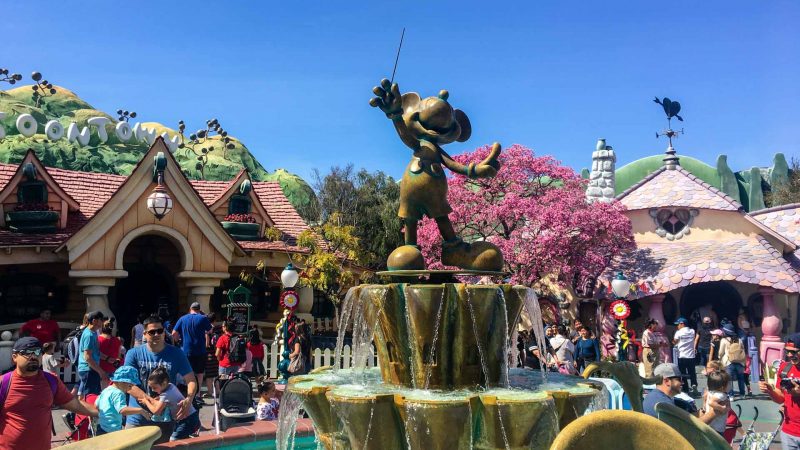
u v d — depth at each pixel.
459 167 6.30
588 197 30.44
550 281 26.33
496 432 5.02
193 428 7.57
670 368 6.91
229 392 9.42
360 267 21.56
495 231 24.98
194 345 12.30
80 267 17.34
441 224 6.46
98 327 10.84
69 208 19.55
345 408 5.16
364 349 6.39
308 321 21.55
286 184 50.28
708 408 6.71
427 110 6.37
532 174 24.92
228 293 16.02
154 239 20.52
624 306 15.37
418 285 5.71
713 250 24.45
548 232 23.62
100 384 10.65
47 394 5.61
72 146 50.09
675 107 27.59
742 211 25.22
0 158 45.44
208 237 19.19
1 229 18.30
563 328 14.91
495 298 5.80
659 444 3.78
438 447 4.92
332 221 21.31
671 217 26.14
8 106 52.91
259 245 20.91
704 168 38.94
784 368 7.31
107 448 3.79
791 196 40.59
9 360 13.84
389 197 37.66
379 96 6.46
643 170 39.59
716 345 15.28
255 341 15.09
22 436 5.44
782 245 25.42
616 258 25.45
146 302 21.19
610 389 7.50
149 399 6.91
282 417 6.13
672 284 23.28
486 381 5.78
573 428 3.70
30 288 18.64
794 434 6.83
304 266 20.77
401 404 5.04
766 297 22.66
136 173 18.00
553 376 6.40
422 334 5.70
